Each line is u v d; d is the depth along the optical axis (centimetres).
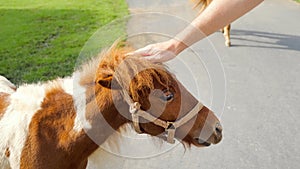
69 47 760
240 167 376
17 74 619
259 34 849
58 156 215
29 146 215
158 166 376
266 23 941
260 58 697
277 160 387
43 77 605
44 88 229
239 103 506
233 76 604
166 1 868
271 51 739
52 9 1147
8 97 236
